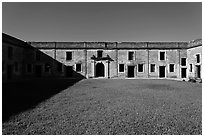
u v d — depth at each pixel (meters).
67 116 5.74
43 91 11.34
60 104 7.44
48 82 19.14
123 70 29.52
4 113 6.03
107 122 5.17
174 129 4.66
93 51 29.36
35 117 5.62
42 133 4.39
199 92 11.12
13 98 8.70
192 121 5.28
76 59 29.14
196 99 8.66
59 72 28.83
